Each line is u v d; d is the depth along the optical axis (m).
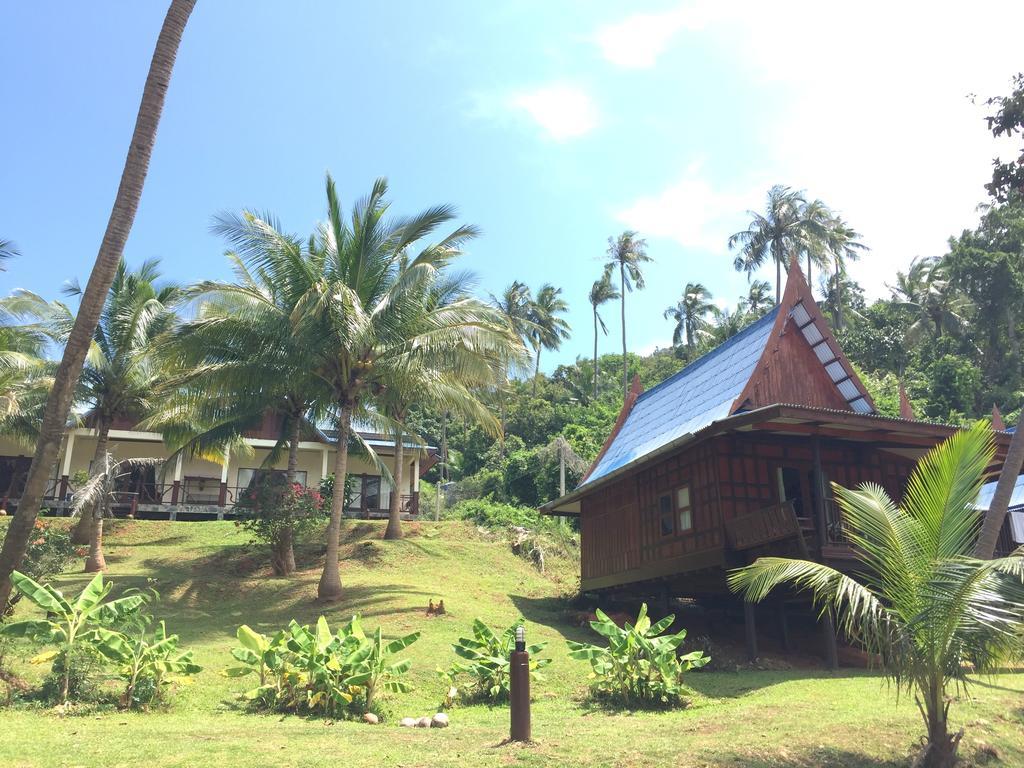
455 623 16.62
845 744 7.84
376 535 28.03
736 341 21.17
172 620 16.81
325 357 19.14
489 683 11.35
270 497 22.58
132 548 26.47
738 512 16.47
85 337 8.87
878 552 7.47
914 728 8.39
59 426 8.81
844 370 18.66
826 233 51.41
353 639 10.13
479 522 31.20
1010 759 7.88
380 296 19.47
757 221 52.22
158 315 25.17
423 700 11.24
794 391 18.58
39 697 9.07
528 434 59.16
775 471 17.12
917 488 7.70
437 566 24.67
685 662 11.57
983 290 58.09
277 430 35.00
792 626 19.86
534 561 27.11
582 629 17.97
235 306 18.12
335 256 19.56
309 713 9.68
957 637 6.80
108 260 8.80
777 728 8.45
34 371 24.80
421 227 19.70
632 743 7.66
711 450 17.03
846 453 17.80
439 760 6.86
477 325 18.66
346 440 19.36
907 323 59.88
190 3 9.38
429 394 20.67
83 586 19.53
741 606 20.62
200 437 22.92
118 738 7.23
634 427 24.95
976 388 51.28
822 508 15.01
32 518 8.69
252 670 10.30
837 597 6.97
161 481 24.27
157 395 22.25
